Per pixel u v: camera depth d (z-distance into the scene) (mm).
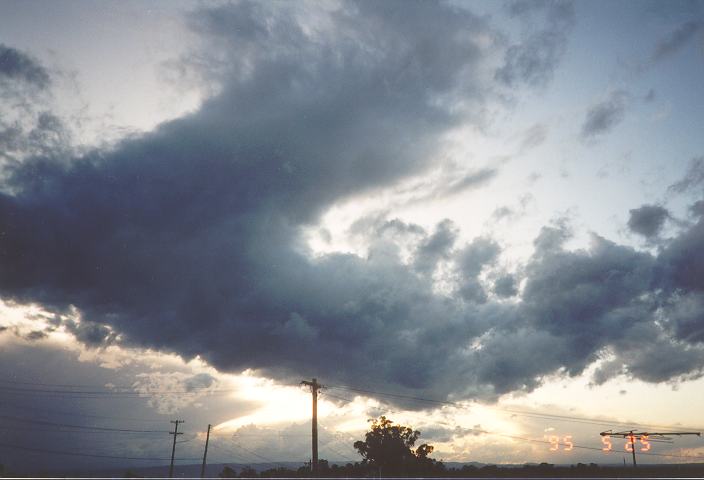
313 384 46594
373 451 59562
